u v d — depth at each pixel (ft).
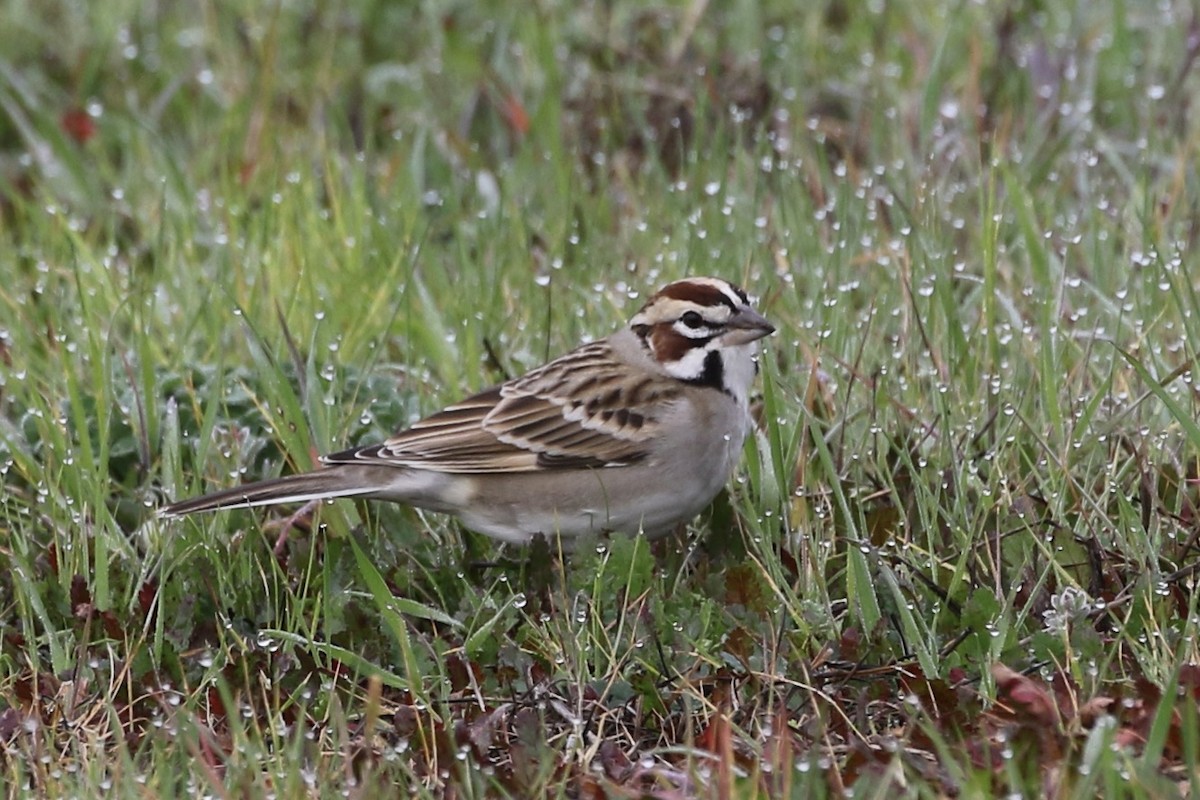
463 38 55.72
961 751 28.17
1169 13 54.95
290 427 38.29
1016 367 38.91
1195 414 35.91
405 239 46.11
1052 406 35.96
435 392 41.04
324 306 43.32
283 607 34.81
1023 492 34.94
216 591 34.60
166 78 57.67
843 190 44.09
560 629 32.32
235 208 48.67
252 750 28.66
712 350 35.09
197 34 58.70
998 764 28.14
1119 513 34.37
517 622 33.68
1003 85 52.11
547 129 51.16
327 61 56.24
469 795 28.30
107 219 50.80
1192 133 48.73
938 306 40.29
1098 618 31.94
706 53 55.11
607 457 34.94
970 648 31.55
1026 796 27.14
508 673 31.86
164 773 28.43
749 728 30.27
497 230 46.29
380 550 35.68
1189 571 32.19
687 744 29.25
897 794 27.63
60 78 58.08
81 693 31.73
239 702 31.32
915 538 34.81
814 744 27.84
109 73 58.18
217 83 56.13
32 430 39.32
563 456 34.88
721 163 48.67
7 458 38.63
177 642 33.35
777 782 27.76
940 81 51.70
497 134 53.21
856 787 27.09
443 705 31.07
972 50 51.62
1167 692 27.07
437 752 29.60
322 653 32.78
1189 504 34.40
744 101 52.65
